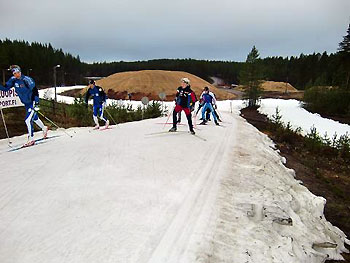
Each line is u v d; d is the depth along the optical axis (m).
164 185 5.50
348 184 11.55
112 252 3.44
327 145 18.03
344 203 9.25
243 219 4.57
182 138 9.91
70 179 5.65
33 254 3.38
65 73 112.88
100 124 16.81
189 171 6.41
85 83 119.31
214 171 6.55
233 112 33.72
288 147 16.64
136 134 10.52
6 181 5.51
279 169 8.52
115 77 70.31
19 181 5.52
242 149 9.17
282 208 5.29
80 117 17.20
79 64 126.56
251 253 3.77
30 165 6.52
